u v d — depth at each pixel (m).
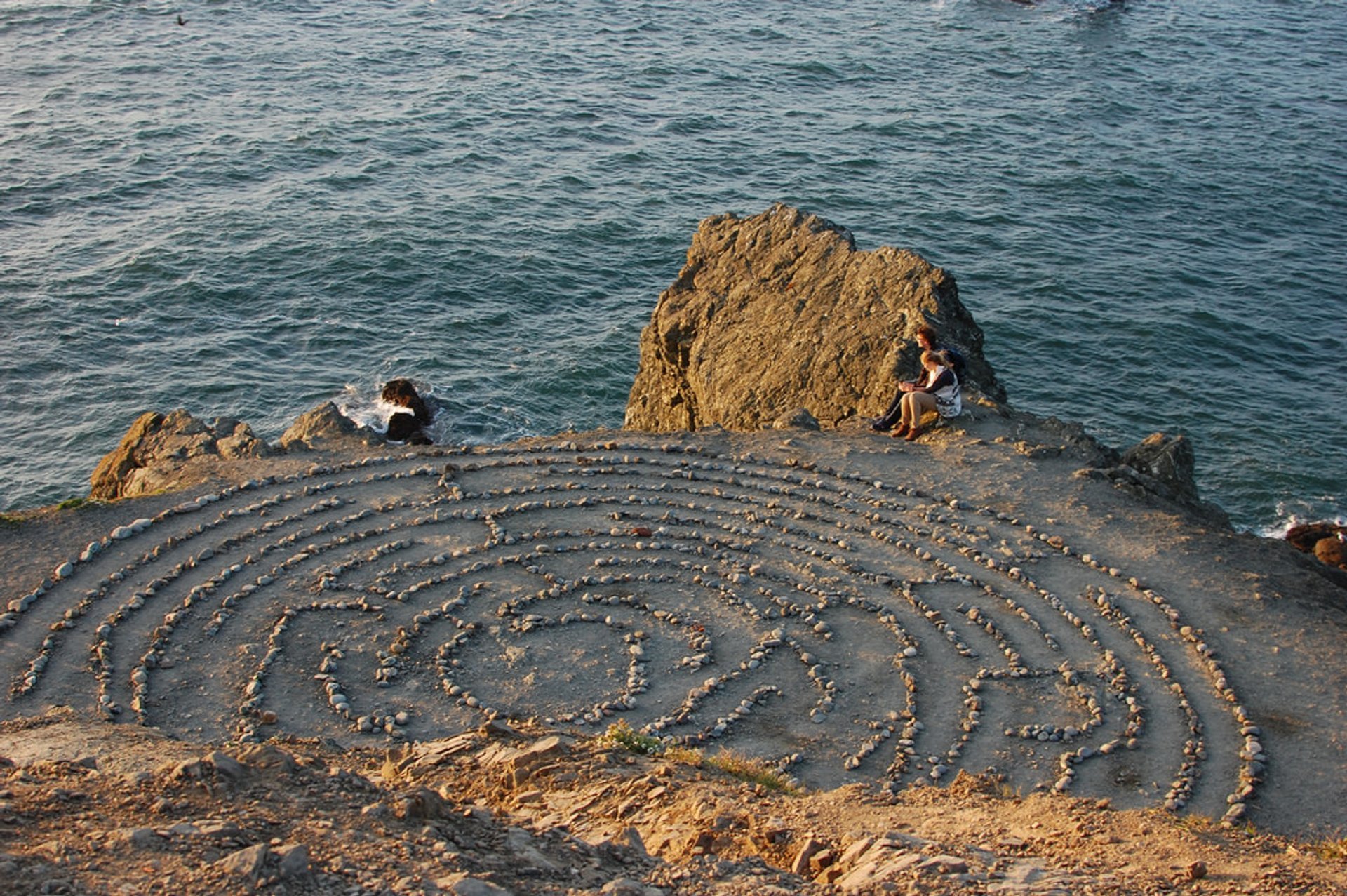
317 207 49.38
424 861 9.10
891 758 14.92
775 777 14.20
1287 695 15.83
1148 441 23.19
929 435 22.42
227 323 41.94
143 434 22.53
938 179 53.84
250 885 8.30
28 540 18.56
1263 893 10.08
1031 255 47.19
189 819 9.34
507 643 17.03
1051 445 21.97
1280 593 17.89
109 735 12.64
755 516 19.89
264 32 72.06
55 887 7.90
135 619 17.08
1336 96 67.44
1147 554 18.81
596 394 39.28
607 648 17.03
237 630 16.97
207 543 18.83
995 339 41.50
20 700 15.29
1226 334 42.34
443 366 40.16
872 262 26.44
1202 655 16.56
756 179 53.62
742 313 27.78
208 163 53.03
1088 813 12.59
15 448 35.66
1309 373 40.62
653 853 10.91
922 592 18.05
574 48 71.06
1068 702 15.84
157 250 45.41
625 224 49.12
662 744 14.71
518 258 46.25
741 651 16.95
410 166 53.84
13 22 71.38
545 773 12.93
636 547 19.17
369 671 16.36
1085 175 54.47
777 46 72.75
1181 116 63.28
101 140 54.75
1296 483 35.22
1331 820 13.76
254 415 37.47
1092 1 84.88
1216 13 83.88
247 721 15.15
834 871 10.46
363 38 71.88
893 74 68.62
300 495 20.22
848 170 54.69
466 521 19.75
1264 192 53.88
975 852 10.82
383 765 13.58
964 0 84.38
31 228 46.94
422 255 46.03
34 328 40.66
